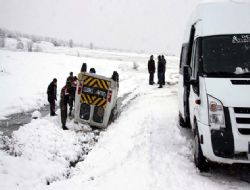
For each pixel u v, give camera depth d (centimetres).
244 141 411
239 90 429
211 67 464
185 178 440
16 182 447
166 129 675
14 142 585
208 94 438
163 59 1319
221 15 505
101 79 760
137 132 650
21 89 1305
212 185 420
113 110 851
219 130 421
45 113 970
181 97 665
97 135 712
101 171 490
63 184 454
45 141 613
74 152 589
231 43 480
